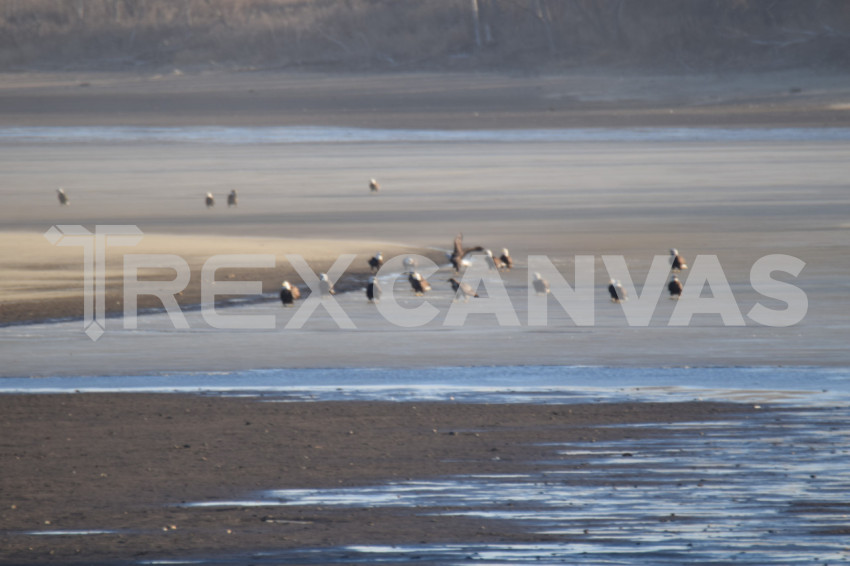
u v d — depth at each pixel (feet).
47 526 156.66
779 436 200.95
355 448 197.77
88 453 195.72
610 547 146.10
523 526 154.92
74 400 240.32
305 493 171.53
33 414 226.79
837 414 218.18
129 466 187.21
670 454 189.98
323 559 142.51
